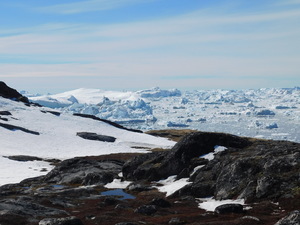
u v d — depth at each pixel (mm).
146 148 125750
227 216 31641
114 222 31031
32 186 63125
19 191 53500
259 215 31297
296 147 45125
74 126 150250
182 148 57281
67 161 76438
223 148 56938
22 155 100875
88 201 43469
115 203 41031
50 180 69812
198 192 44031
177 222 30672
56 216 33625
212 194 43281
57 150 114125
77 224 29375
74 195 47500
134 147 126375
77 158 78188
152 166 58406
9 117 143000
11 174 79250
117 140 136875
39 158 99812
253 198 36625
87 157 93750
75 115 172000
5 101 166750
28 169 85562
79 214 35719
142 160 62938
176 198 43906
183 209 37875
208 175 47562
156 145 134875
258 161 42219
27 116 150500
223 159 49219
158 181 56156
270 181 36844
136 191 51531
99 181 61625
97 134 139000
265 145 53219
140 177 58969
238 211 32906
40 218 32188
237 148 55188
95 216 33438
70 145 122000
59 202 41344
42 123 144875
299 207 32094
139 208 36531
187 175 53531
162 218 32906
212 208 37500
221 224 27734
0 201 37844
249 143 59781
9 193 51906
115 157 92562
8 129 126812
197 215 32906
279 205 33719
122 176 63844
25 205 35781
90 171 70375
